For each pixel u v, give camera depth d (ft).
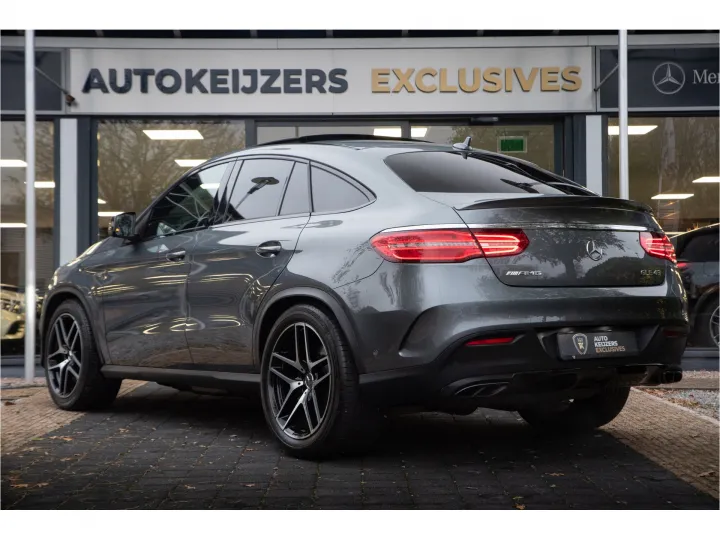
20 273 31.09
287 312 14.74
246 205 16.65
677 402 21.79
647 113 31.07
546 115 31.14
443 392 12.90
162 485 12.81
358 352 13.55
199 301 16.88
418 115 31.09
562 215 13.43
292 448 14.58
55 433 17.39
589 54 30.78
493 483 12.85
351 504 11.64
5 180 31.12
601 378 13.52
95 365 20.01
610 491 12.39
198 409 20.97
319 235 14.57
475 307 12.68
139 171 31.12
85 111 30.71
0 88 30.66
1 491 12.52
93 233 30.96
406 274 13.08
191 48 30.73
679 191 31.09
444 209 13.23
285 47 30.78
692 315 30.76
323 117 31.19
